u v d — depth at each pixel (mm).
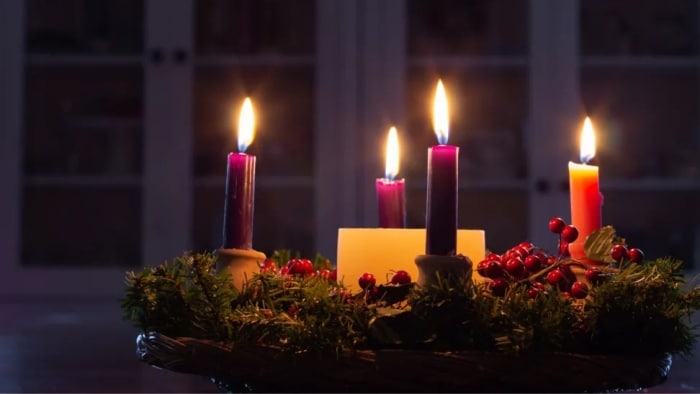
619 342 1426
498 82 3840
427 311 1385
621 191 3887
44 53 3908
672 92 3900
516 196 3807
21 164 3875
